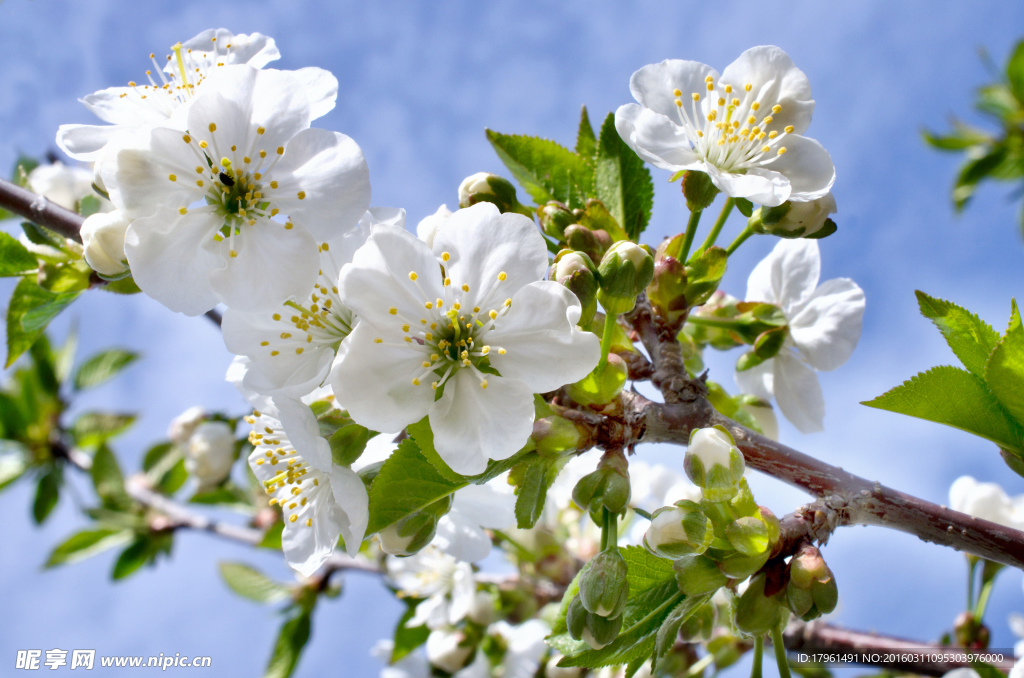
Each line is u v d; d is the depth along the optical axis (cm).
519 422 14
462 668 22
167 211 15
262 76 15
